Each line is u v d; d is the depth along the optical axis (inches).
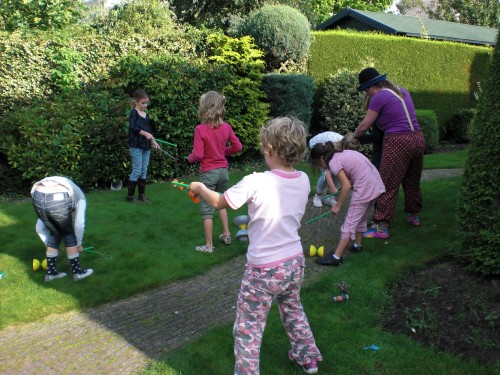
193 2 644.1
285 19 400.8
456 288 143.4
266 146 101.3
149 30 377.4
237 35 427.2
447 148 497.4
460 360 112.3
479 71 547.5
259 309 98.8
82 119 282.7
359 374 108.1
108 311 140.6
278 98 377.4
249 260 99.1
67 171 272.8
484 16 947.3
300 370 109.5
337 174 167.8
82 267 168.4
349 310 137.3
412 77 494.6
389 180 188.5
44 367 112.2
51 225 151.7
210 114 179.0
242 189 96.9
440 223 207.9
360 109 404.8
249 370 98.3
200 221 222.4
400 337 122.6
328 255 175.3
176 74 313.1
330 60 443.8
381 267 162.6
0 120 285.1
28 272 163.0
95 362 114.7
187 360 113.0
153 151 303.4
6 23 372.2
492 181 142.0
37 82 307.7
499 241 139.5
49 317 136.3
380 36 465.1
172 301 147.4
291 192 99.7
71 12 402.9
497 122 140.4
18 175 281.0
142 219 223.5
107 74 326.0
